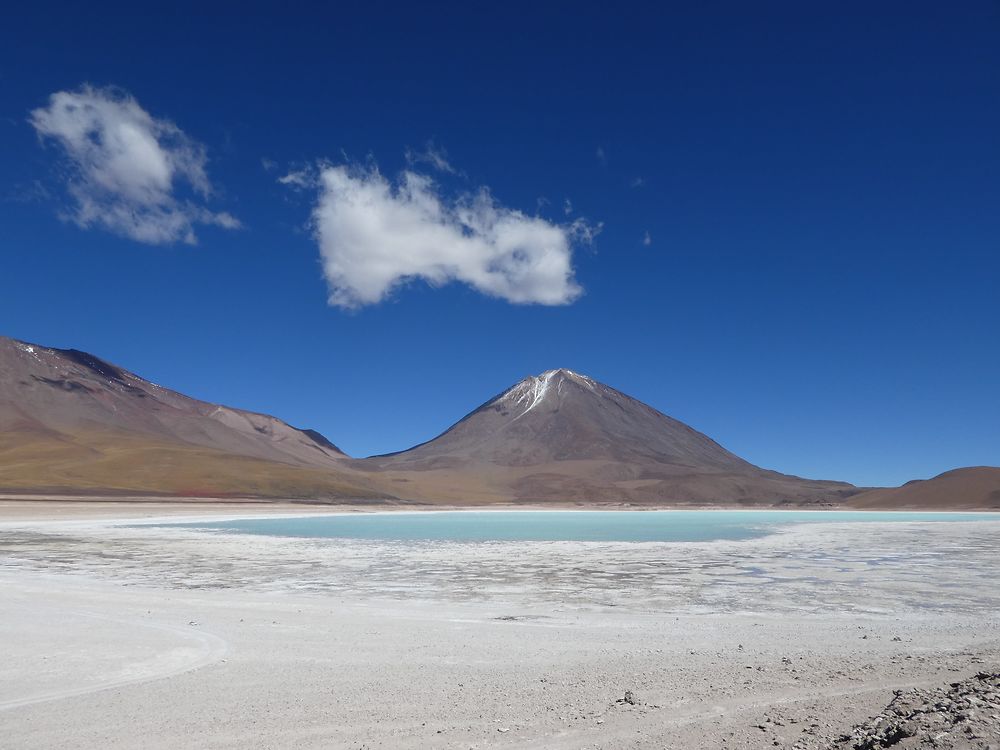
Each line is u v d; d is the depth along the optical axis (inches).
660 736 322.3
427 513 4753.9
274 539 1893.5
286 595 849.5
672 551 1503.4
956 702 308.7
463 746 318.3
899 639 560.4
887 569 1133.1
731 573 1083.3
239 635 574.2
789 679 415.8
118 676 441.1
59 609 709.9
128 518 3075.8
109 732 339.9
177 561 1272.1
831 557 1352.1
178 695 399.2
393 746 319.6
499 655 502.3
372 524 2851.9
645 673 440.5
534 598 827.4
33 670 455.8
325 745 322.0
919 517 4077.3
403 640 557.6
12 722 354.6
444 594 860.0
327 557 1363.2
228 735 335.6
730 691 392.2
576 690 402.0
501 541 1833.2
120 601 775.7
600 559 1321.4
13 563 1220.5
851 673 425.4
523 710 366.9
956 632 596.1
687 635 584.7
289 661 481.7
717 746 305.9
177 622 636.7
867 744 283.0
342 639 560.4
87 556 1360.7
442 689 408.5
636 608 751.1
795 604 776.9
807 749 292.0
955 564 1212.5
